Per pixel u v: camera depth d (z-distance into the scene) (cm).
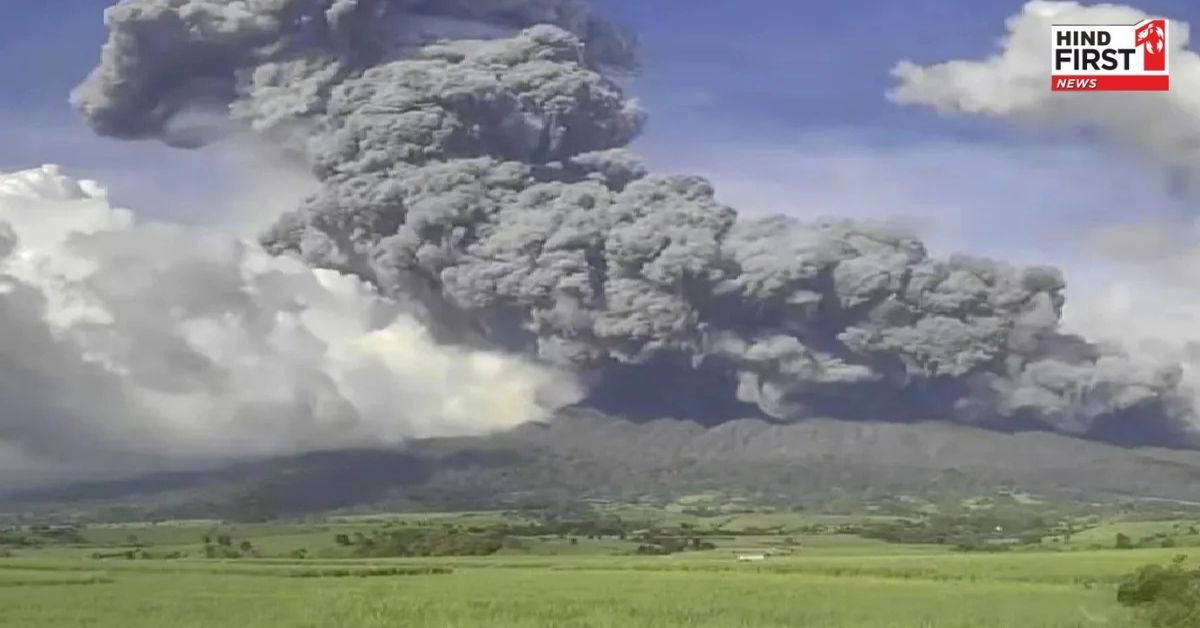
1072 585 7319
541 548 15475
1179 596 5347
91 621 5091
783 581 7612
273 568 9144
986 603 5988
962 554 13012
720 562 10838
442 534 16462
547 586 7125
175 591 6612
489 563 10850
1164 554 10588
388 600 6034
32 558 11400
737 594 6500
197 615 5322
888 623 5084
